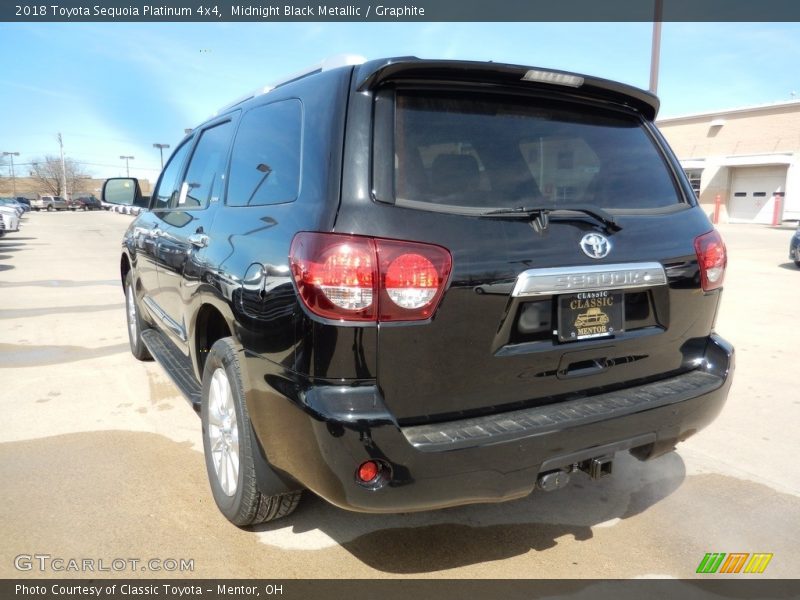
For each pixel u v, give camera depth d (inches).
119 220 1504.7
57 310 307.7
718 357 110.2
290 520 114.2
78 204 2571.4
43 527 110.3
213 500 120.5
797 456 143.3
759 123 1237.1
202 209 132.7
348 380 81.3
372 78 87.0
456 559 103.9
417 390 84.0
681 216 107.0
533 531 112.9
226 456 110.3
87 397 177.0
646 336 101.2
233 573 98.7
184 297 128.6
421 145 88.5
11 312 302.0
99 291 367.2
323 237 82.3
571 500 124.3
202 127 154.9
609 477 134.0
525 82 97.5
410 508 83.1
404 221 82.4
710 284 108.1
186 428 154.9
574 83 100.3
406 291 80.9
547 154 98.9
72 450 141.9
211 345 126.0
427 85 91.4
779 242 741.3
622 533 112.5
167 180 176.4
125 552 103.6
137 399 175.5
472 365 86.5
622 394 99.7
